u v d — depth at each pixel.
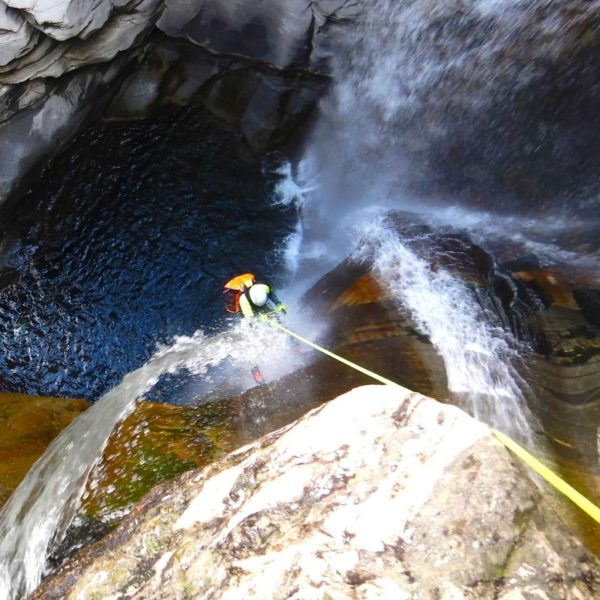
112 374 7.40
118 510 4.14
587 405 4.33
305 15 7.07
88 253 8.04
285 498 2.87
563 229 6.43
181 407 5.22
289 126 8.33
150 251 8.15
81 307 7.80
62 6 6.02
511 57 6.57
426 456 2.80
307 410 4.82
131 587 2.90
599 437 4.05
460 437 2.82
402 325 5.38
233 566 2.70
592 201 6.44
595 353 4.70
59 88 7.25
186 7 7.25
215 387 5.62
